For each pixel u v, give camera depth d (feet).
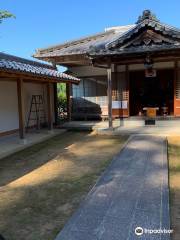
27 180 20.31
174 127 37.88
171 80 51.26
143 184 18.44
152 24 35.76
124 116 46.75
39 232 13.28
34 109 42.50
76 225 13.55
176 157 24.97
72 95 50.08
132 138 33.40
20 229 13.60
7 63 27.20
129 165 22.71
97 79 48.65
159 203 15.55
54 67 45.80
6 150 28.04
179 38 35.55
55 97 45.14
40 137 35.19
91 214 14.55
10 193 17.99
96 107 48.93
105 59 38.70
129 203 15.67
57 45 47.09
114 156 25.84
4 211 15.51
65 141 34.09
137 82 52.70
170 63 44.62
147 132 35.73
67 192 17.78
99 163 23.85
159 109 50.06
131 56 38.34
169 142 30.94
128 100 46.60
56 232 13.23
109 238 12.40
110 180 19.42
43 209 15.57
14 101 37.83
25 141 31.45
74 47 46.91
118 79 46.88
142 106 53.06
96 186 18.37
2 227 13.83
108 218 14.10
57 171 22.16
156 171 20.97
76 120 49.44
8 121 36.45
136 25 36.35
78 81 44.98
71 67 49.93
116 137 35.22
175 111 44.98
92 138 35.29
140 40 36.81
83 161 24.72
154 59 41.37
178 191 17.31
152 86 52.54
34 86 42.52
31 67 33.45
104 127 39.96
